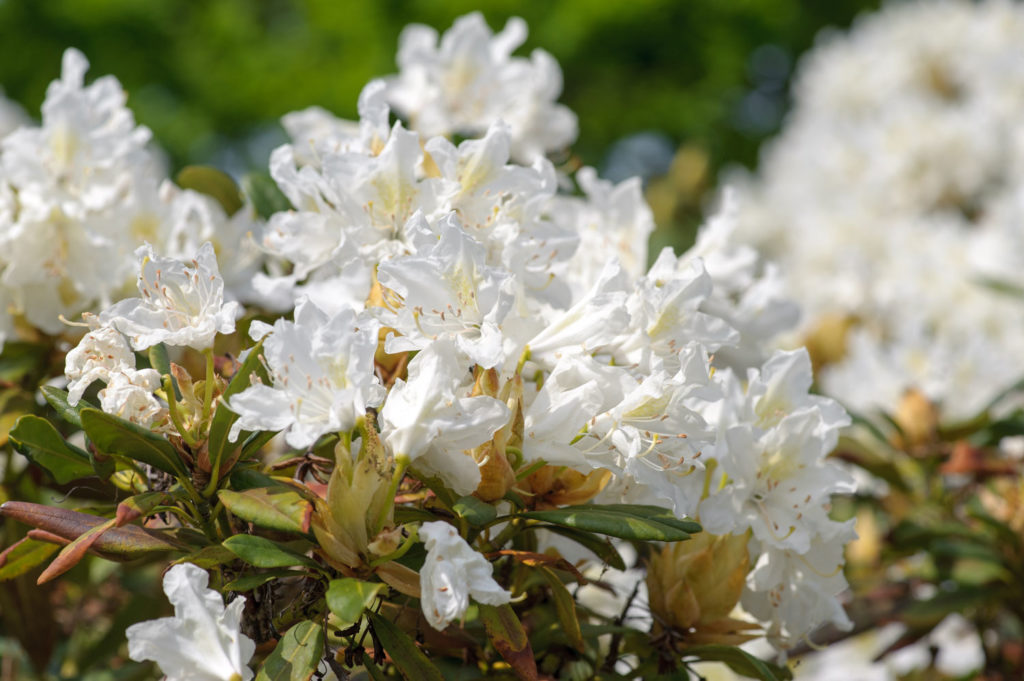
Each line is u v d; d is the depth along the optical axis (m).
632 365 1.20
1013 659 1.55
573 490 1.17
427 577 1.10
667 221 2.73
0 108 3.77
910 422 1.56
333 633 1.16
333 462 1.22
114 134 1.37
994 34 3.70
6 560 1.16
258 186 1.39
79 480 1.28
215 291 1.14
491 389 1.13
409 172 1.20
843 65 4.05
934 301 2.42
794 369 1.23
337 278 1.26
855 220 3.07
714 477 1.23
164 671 1.11
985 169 3.11
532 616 1.27
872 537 1.55
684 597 1.22
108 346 1.15
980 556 1.46
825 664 1.88
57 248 1.35
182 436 1.14
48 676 1.41
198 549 1.15
